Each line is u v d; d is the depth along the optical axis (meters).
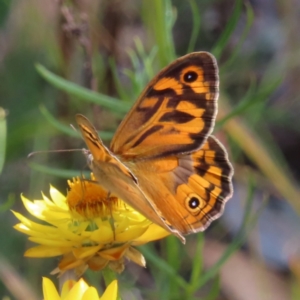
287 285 0.87
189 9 0.93
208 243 0.87
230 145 0.86
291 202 0.85
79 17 0.84
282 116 0.91
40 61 0.89
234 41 0.93
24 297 0.82
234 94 0.90
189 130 0.76
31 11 0.88
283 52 0.90
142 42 0.88
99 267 0.76
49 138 0.87
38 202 0.78
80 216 0.77
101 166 0.76
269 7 0.99
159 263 0.81
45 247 0.76
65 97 0.87
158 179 0.76
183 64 0.76
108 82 0.87
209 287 0.86
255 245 0.86
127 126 0.76
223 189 0.76
